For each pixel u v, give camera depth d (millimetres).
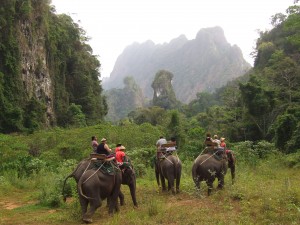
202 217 9008
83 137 28953
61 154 25281
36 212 11227
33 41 50688
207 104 112562
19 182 16656
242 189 11633
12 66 45031
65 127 56312
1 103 41875
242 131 43688
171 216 9242
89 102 66062
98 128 32000
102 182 9359
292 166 22141
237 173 17578
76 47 69500
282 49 72812
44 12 54281
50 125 53375
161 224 8695
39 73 51688
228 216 9047
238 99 53719
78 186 9117
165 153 13086
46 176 17469
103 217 9906
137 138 28438
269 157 24297
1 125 41438
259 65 79062
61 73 60719
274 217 8734
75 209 10477
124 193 13602
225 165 12289
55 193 12336
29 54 49469
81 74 66250
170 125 41938
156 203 10320
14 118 42125
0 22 43781
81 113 59250
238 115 45938
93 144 12055
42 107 47969
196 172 11766
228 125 46062
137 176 19094
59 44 61188
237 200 10938
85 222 9109
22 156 21422
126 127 31906
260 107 40906
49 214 10688
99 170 9469
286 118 30094
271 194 10852
